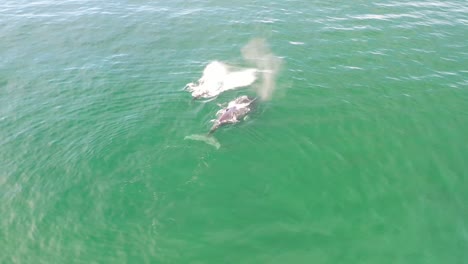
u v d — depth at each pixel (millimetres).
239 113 23500
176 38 33375
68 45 32875
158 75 28328
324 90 26281
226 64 29438
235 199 19312
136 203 19188
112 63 29984
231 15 36812
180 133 22938
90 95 26422
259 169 20797
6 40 34000
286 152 21719
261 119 23812
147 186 19969
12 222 18531
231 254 17000
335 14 35781
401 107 24688
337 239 17484
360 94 25828
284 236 17656
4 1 42719
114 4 40562
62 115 24688
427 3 37094
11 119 24484
